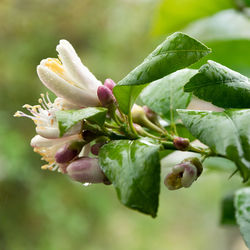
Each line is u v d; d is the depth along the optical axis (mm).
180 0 670
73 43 2045
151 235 2066
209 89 403
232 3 653
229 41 546
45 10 1998
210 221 2070
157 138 422
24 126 1876
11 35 1981
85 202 1931
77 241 1844
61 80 409
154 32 729
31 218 1769
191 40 390
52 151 419
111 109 415
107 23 2061
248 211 447
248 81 406
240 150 363
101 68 2008
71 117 382
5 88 1911
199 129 376
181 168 398
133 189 373
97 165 406
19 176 1689
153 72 389
